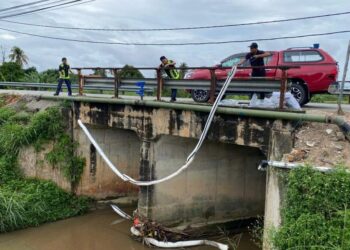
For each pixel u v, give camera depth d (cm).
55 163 1465
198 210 1266
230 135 975
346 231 642
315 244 664
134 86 1259
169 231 1188
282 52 1191
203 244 1153
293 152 805
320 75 1118
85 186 1488
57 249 1148
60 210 1389
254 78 948
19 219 1255
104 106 1347
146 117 1197
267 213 820
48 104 1584
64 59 1597
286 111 876
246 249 1137
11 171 1488
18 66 3797
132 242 1195
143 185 1202
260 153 1352
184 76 1362
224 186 1298
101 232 1273
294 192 726
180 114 1092
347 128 788
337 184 688
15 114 1628
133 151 1580
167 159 1218
